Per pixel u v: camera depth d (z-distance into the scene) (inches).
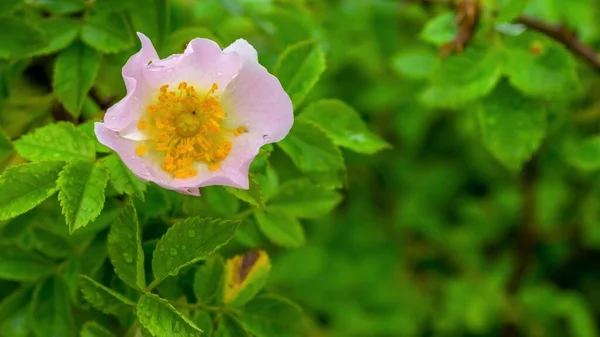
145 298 13.1
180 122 13.4
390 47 23.8
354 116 14.7
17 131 15.6
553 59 16.3
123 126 13.2
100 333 13.7
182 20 17.8
